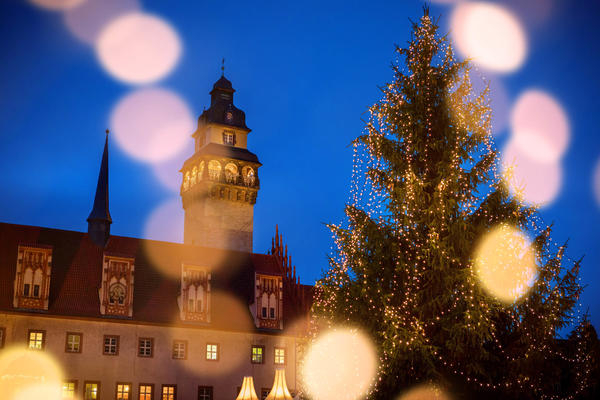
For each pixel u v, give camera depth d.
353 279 32.84
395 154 33.66
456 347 28.72
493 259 30.36
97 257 59.03
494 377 30.12
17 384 50.19
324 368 33.88
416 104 34.19
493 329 28.86
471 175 33.06
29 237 57.12
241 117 90.38
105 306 54.59
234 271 64.38
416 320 29.41
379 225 33.28
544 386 30.52
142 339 55.41
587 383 32.41
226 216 84.69
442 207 31.16
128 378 54.03
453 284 30.12
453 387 30.06
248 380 38.06
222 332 58.72
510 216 31.62
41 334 51.97
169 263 61.78
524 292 30.42
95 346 53.56
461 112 34.09
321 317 34.91
